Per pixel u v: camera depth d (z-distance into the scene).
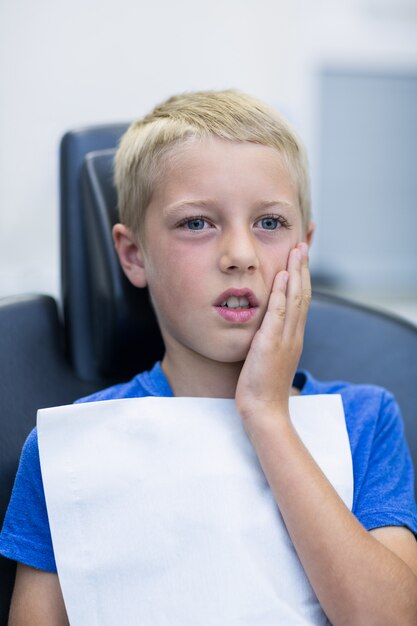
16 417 0.80
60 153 0.94
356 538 0.65
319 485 0.67
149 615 0.64
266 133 0.75
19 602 0.69
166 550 0.66
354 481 0.75
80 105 1.71
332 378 0.94
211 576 0.65
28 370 0.84
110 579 0.65
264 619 0.63
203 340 0.72
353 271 2.01
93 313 0.89
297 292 0.74
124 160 0.84
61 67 1.69
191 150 0.73
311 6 1.82
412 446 0.91
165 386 0.79
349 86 1.91
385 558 0.65
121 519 0.67
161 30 1.72
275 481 0.67
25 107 1.69
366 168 1.96
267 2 1.76
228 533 0.66
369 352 0.96
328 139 1.93
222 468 0.69
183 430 0.71
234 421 0.72
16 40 1.66
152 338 0.90
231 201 0.71
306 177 0.83
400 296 2.03
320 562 0.64
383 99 1.93
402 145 1.96
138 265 0.84
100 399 0.78
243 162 0.72
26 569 0.70
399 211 2.00
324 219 1.98
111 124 0.96
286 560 0.67
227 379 0.77
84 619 0.65
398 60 1.90
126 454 0.69
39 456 0.70
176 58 1.74
